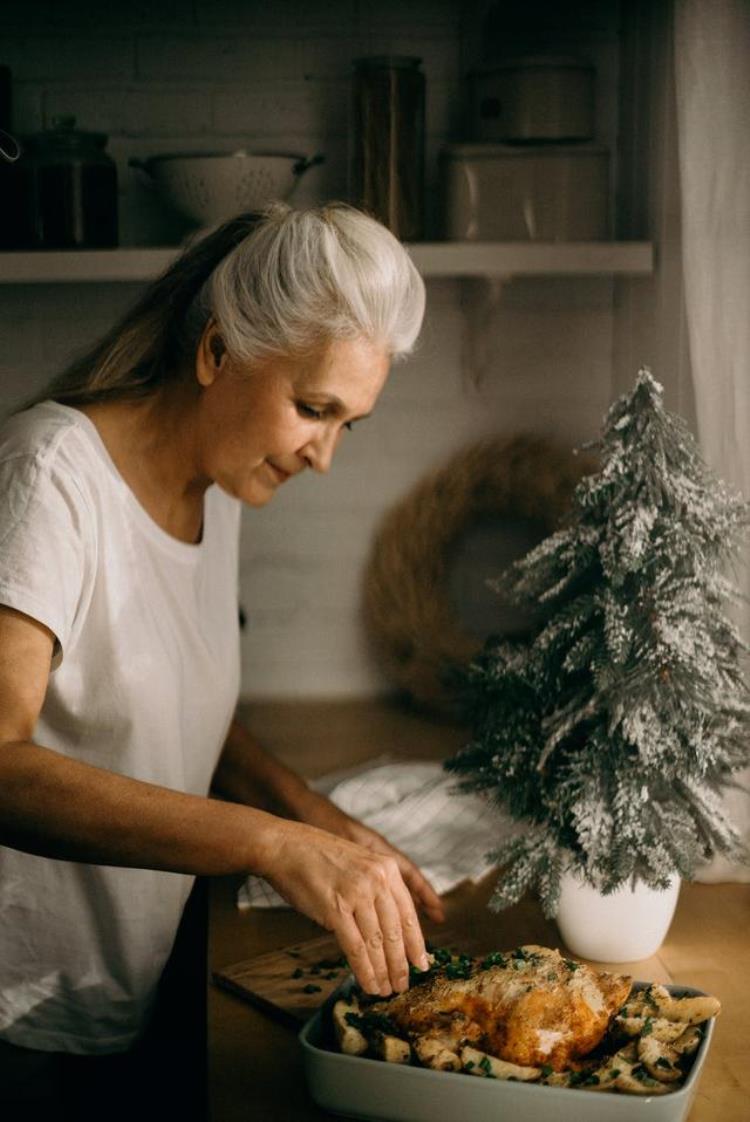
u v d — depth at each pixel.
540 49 2.39
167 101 2.41
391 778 1.79
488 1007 1.05
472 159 2.16
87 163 2.17
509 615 2.49
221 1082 1.11
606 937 1.32
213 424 1.22
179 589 1.34
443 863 1.58
